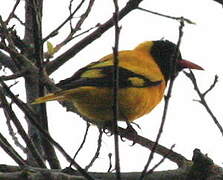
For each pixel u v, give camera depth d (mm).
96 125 12484
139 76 12742
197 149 9273
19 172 8945
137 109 12672
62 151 8672
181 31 8094
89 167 10711
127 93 12414
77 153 9594
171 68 8219
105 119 12234
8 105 10875
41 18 11570
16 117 11164
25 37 13570
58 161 12219
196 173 9180
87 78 11719
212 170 9203
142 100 12617
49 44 12109
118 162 8203
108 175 9742
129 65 12984
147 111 13086
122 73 12656
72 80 11734
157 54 14188
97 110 12008
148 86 12711
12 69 13570
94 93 11641
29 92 13344
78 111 12422
